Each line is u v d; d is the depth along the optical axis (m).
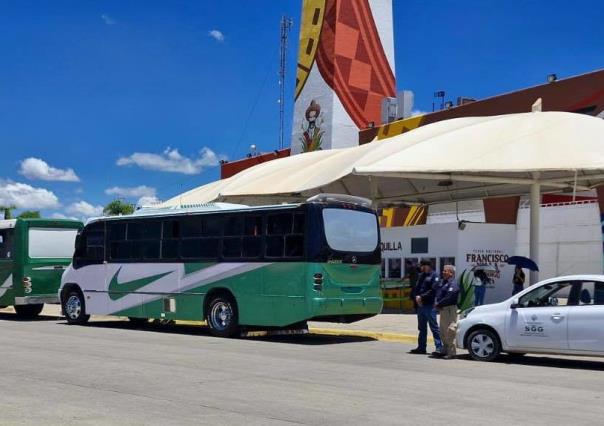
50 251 22.48
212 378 10.49
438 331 14.20
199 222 17.95
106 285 19.97
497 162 22.92
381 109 47.06
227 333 17.14
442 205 40.00
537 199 25.28
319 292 15.67
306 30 50.62
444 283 13.77
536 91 32.28
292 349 15.02
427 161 23.73
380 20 49.88
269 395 9.14
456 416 8.02
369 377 11.00
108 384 9.79
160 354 13.43
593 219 29.42
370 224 17.08
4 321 22.41
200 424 7.37
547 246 31.20
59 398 8.71
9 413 7.79
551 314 12.64
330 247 15.95
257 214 16.78
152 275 18.84
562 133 23.89
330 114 47.59
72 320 20.86
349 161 27.67
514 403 8.95
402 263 26.73
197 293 17.80
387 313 24.88
